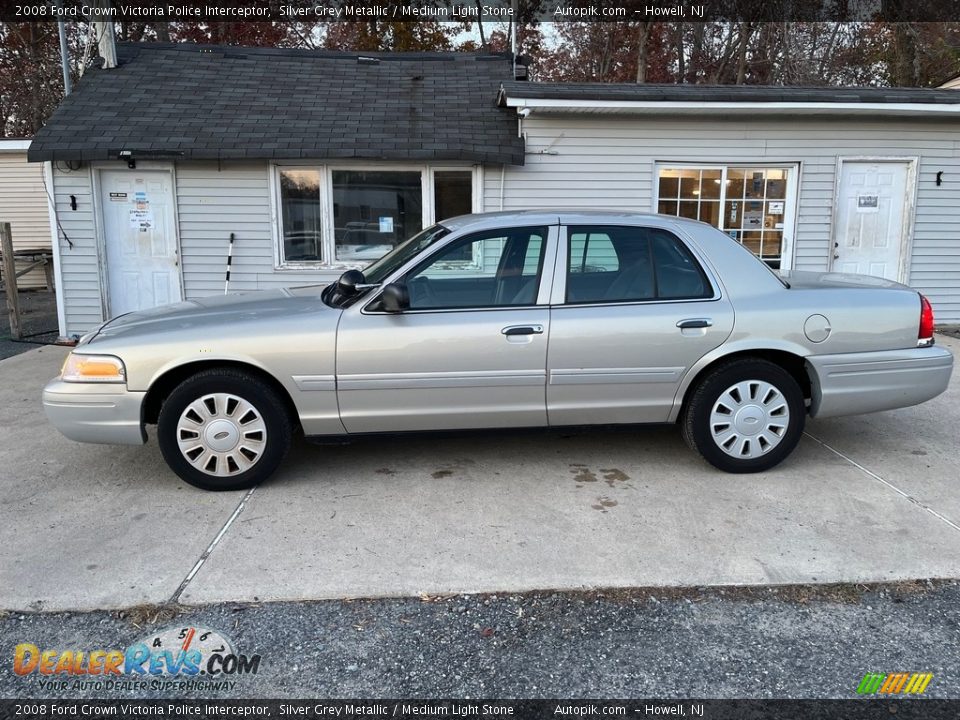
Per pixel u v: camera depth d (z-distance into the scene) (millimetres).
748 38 23469
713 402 4203
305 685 2523
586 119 8867
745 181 9211
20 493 4121
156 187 8891
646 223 4223
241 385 3963
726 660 2637
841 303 4211
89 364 3910
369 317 4004
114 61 9797
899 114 8758
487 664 2623
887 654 2664
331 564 3277
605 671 2582
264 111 9062
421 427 4160
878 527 3609
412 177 9039
